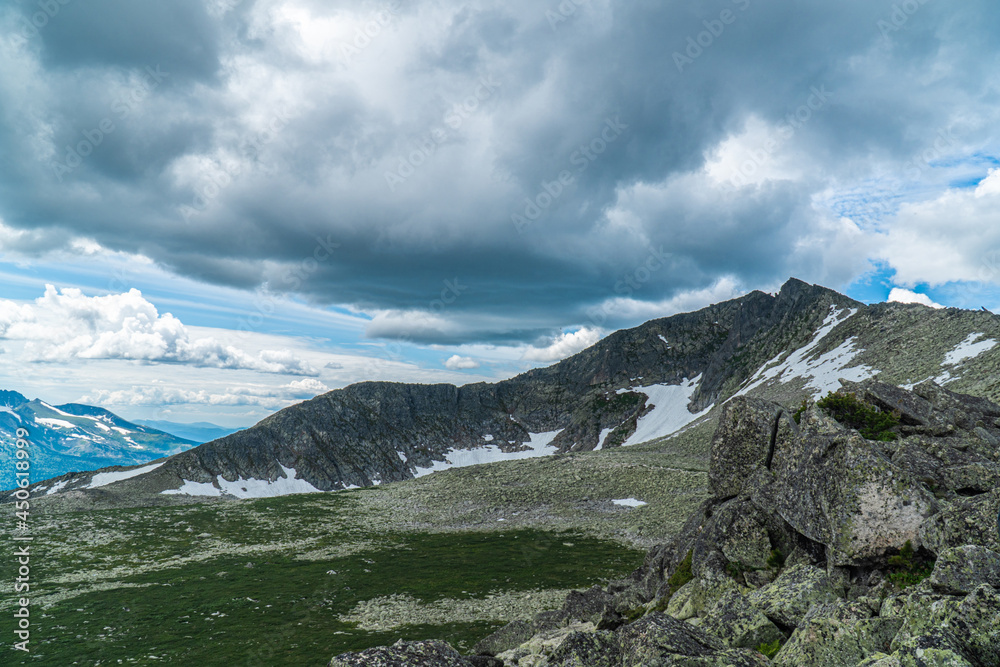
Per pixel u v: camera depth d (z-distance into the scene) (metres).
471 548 86.12
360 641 45.69
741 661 10.46
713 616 13.16
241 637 47.97
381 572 72.19
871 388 21.20
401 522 109.12
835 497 14.56
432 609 55.28
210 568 75.62
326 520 112.25
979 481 14.86
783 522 17.66
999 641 8.01
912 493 13.46
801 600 12.75
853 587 13.15
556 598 56.75
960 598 9.19
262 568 75.25
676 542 24.62
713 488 23.02
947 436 18.42
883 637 9.96
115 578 71.00
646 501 106.88
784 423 21.22
